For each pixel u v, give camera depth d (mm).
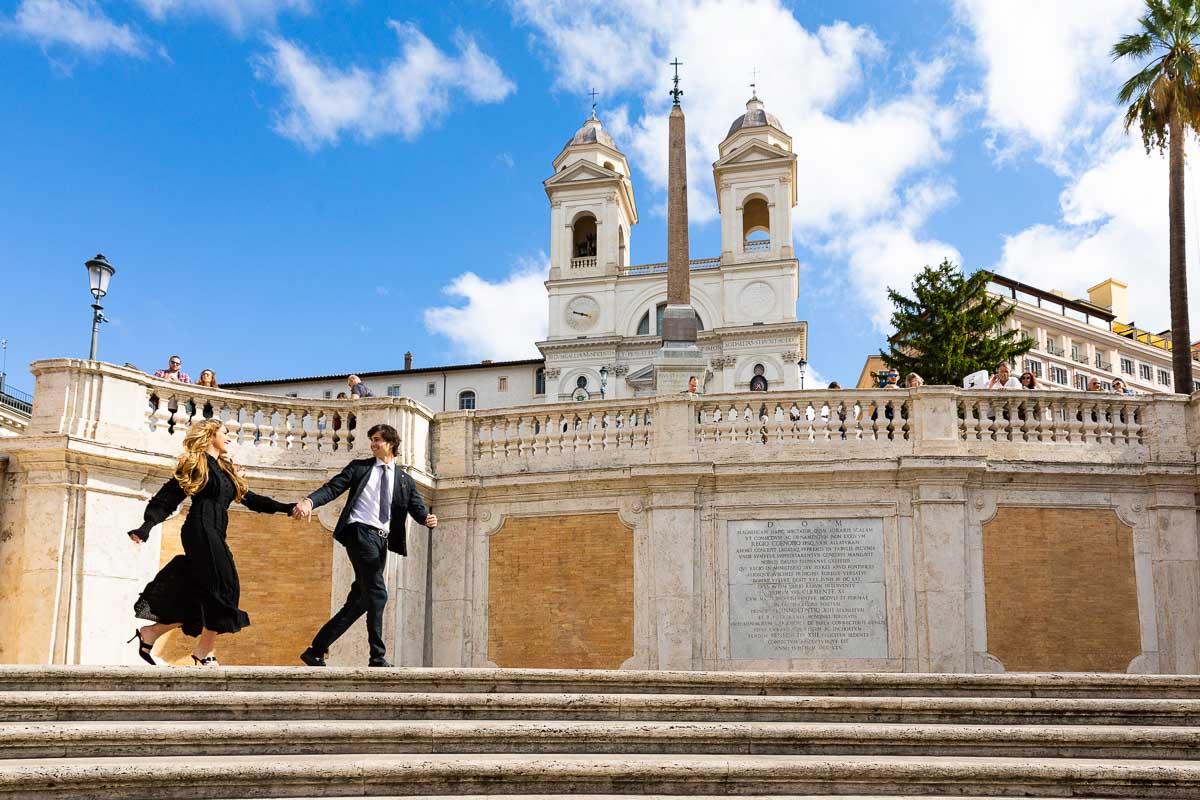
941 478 15359
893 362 48812
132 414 15000
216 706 7785
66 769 6320
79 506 14180
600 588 15852
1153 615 15258
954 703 8500
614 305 80875
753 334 77750
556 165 86000
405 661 15609
